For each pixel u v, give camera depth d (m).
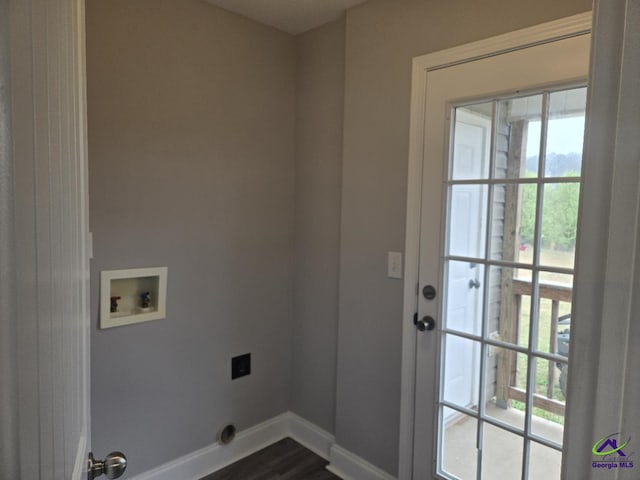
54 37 0.44
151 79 1.87
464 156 1.71
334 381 2.33
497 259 1.64
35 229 0.33
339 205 2.25
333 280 2.31
